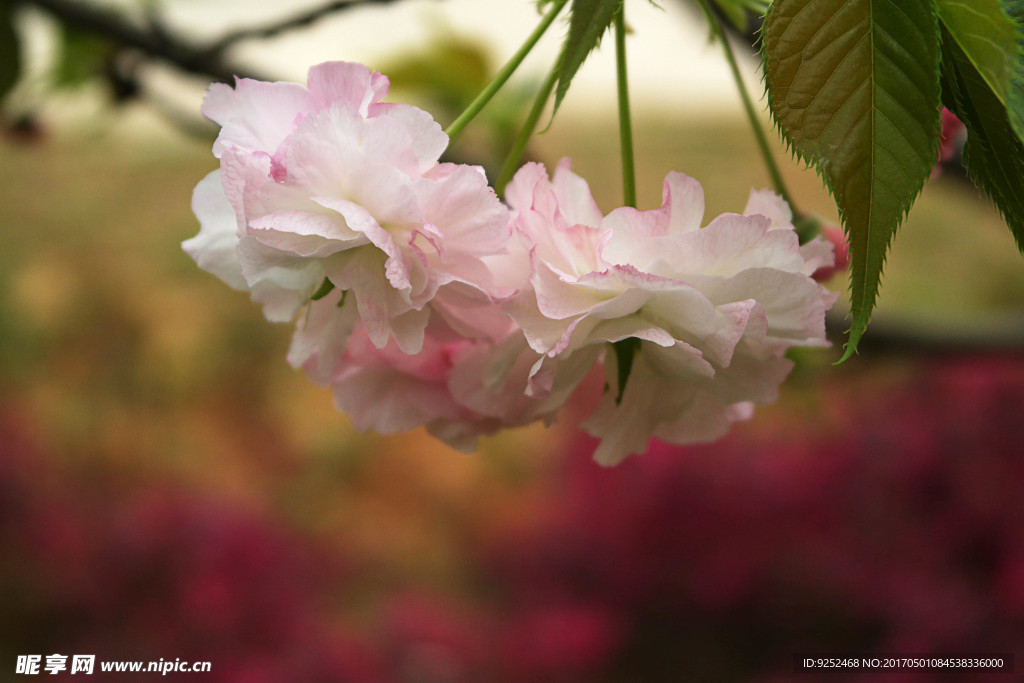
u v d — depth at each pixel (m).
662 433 0.32
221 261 0.30
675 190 0.29
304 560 1.50
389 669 1.31
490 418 0.32
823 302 0.29
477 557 1.78
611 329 0.29
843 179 0.26
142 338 2.50
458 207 0.28
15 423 1.76
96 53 0.61
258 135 0.29
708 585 1.22
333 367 0.30
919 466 1.16
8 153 2.45
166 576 1.35
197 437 2.28
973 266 2.14
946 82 0.27
